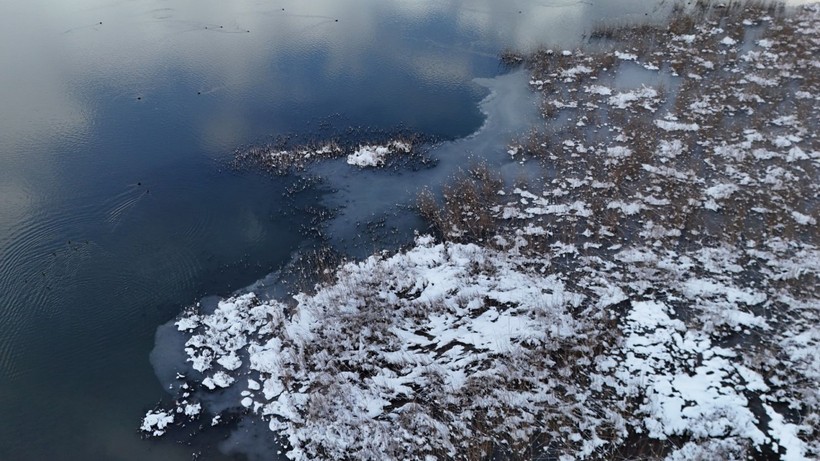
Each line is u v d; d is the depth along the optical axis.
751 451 13.91
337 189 26.56
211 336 18.94
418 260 21.31
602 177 25.47
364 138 30.48
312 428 15.77
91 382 17.61
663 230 21.56
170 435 16.05
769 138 27.27
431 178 27.03
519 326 17.95
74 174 27.67
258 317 19.52
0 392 17.31
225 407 16.77
